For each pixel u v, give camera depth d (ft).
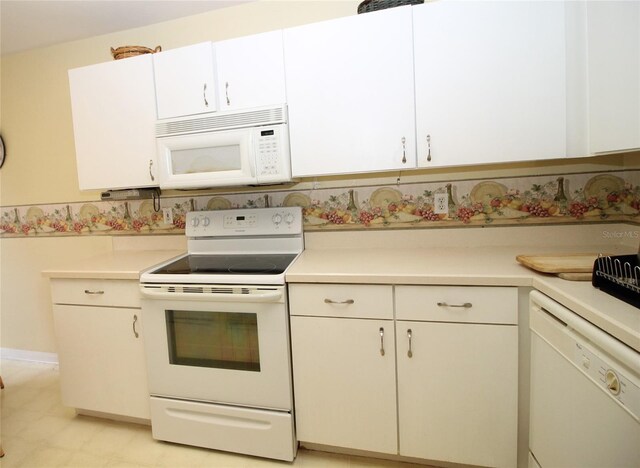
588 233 5.29
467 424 4.34
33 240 7.89
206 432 5.13
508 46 4.33
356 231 6.15
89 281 5.46
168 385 5.21
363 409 4.63
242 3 6.22
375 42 4.72
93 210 7.42
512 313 4.05
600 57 3.95
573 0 4.15
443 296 4.22
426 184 5.80
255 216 6.16
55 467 5.02
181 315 5.09
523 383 4.16
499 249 5.45
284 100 5.09
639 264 3.32
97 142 5.88
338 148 4.97
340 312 4.53
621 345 2.57
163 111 5.51
